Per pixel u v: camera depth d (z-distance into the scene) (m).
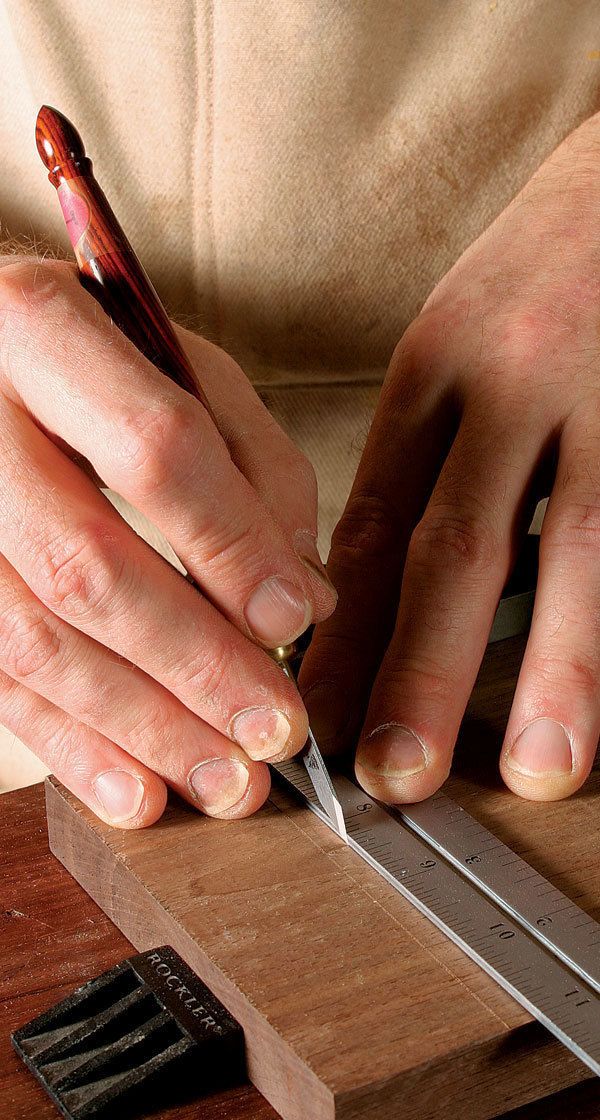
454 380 0.58
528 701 0.54
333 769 0.55
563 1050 0.48
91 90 0.65
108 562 0.50
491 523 0.56
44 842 0.55
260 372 0.70
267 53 0.64
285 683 0.52
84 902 0.53
